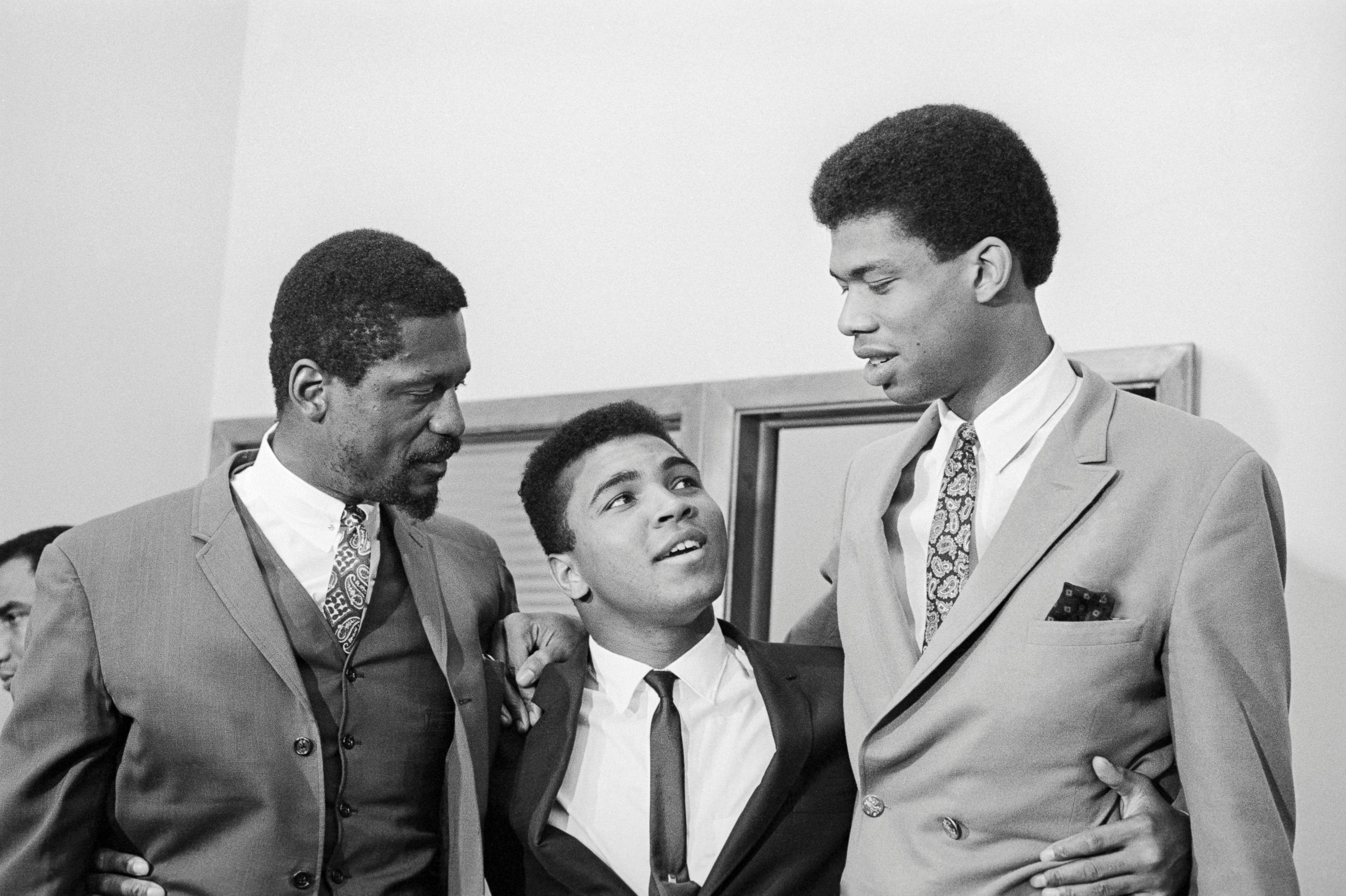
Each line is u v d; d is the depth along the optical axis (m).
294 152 3.75
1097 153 2.82
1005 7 2.96
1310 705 2.48
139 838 1.86
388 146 3.64
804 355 3.03
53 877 1.80
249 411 3.70
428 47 3.64
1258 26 2.72
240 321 3.75
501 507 3.38
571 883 1.90
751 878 1.89
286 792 1.83
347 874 1.87
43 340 3.37
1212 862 1.62
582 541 2.07
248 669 1.84
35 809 1.80
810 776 1.97
